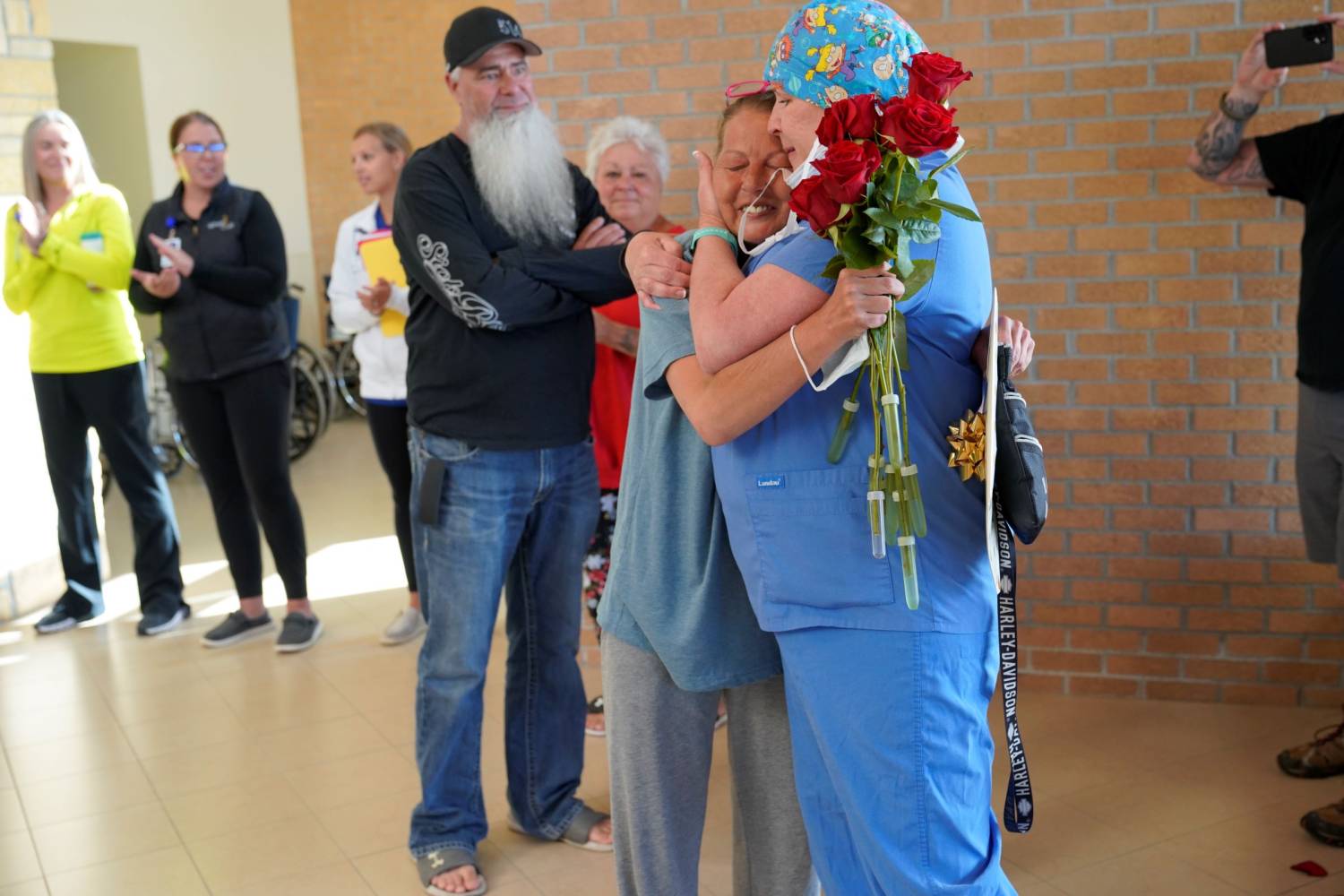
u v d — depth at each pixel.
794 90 1.59
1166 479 3.42
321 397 7.93
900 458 1.53
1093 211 3.36
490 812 3.01
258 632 4.44
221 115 9.02
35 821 3.05
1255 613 3.41
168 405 7.57
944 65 1.44
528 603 2.75
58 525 4.64
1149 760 3.11
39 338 4.38
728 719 1.98
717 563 1.82
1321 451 2.89
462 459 2.55
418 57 9.63
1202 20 3.21
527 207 2.53
